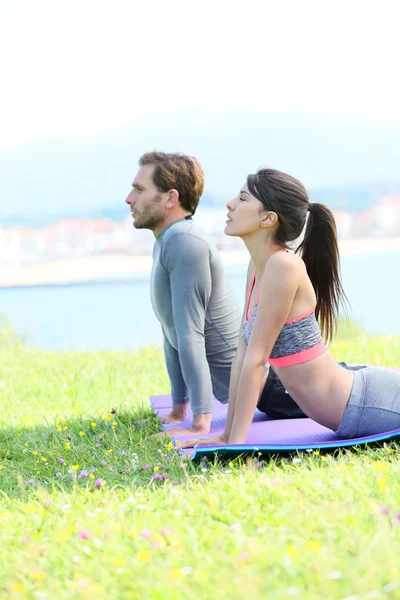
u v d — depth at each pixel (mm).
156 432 4574
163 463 3697
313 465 3359
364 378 3830
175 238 4426
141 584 2213
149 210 4594
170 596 2100
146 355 8562
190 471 3545
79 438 4531
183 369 4418
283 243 3809
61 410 5535
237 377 3980
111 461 3881
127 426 4754
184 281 4398
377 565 2168
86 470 3697
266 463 3533
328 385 3779
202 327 4473
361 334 8875
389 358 6883
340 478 3039
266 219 3760
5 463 4113
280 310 3674
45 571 2441
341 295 4074
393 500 2754
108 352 9203
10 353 9719
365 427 3787
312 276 4023
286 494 2910
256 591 2082
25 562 2506
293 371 3787
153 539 2559
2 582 2412
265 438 3945
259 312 3715
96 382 6730
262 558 2281
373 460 3428
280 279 3666
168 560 2348
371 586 2070
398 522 2459
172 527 2654
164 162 4570
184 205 4605
